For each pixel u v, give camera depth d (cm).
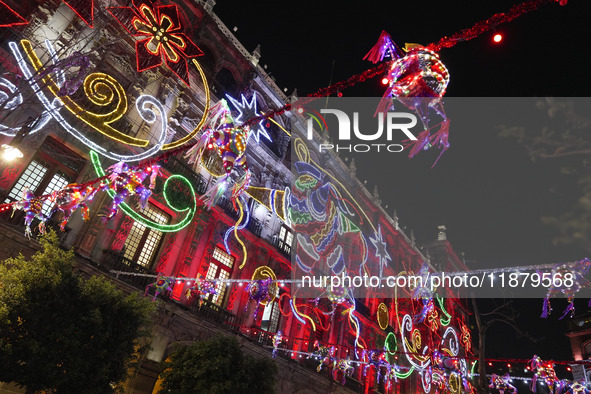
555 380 1856
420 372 3212
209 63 2298
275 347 1908
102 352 912
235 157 1162
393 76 582
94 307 942
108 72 1716
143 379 1455
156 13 1933
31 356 845
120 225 1639
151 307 1064
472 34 548
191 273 1845
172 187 1814
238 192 1844
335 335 2616
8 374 845
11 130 1352
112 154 1633
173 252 1805
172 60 1986
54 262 927
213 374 1243
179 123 1959
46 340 873
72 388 903
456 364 3556
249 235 2177
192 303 1788
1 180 1351
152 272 1669
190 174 1897
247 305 2017
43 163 1496
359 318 2877
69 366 882
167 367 1349
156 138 1848
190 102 2041
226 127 1187
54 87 1432
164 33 1947
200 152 1334
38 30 1514
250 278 2145
